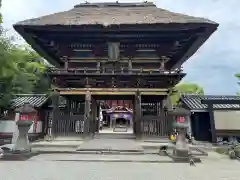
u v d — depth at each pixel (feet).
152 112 54.85
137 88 49.70
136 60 53.72
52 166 25.95
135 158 31.42
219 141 53.01
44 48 54.19
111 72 49.37
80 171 23.39
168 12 55.77
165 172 23.39
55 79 48.98
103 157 31.89
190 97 64.28
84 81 50.39
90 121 49.78
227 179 20.81
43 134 56.59
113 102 137.28
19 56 74.49
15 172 22.80
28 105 34.55
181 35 48.08
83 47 52.90
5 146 39.17
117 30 46.06
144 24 44.06
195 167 26.35
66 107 56.24
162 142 45.03
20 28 45.29
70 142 43.68
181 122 32.55
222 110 56.18
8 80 57.72
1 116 54.49
